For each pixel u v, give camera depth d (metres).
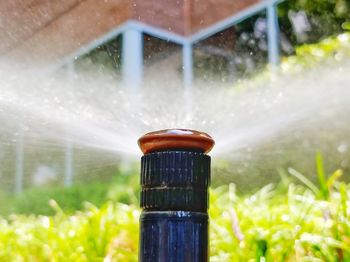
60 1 1.02
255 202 0.57
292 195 0.50
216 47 1.26
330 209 0.42
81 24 1.07
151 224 0.24
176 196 0.23
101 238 0.46
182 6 1.26
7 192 1.34
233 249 0.41
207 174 0.24
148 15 1.22
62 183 1.36
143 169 0.24
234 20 1.27
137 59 1.16
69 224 0.54
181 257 0.23
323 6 1.27
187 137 0.24
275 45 1.27
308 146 0.97
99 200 1.24
